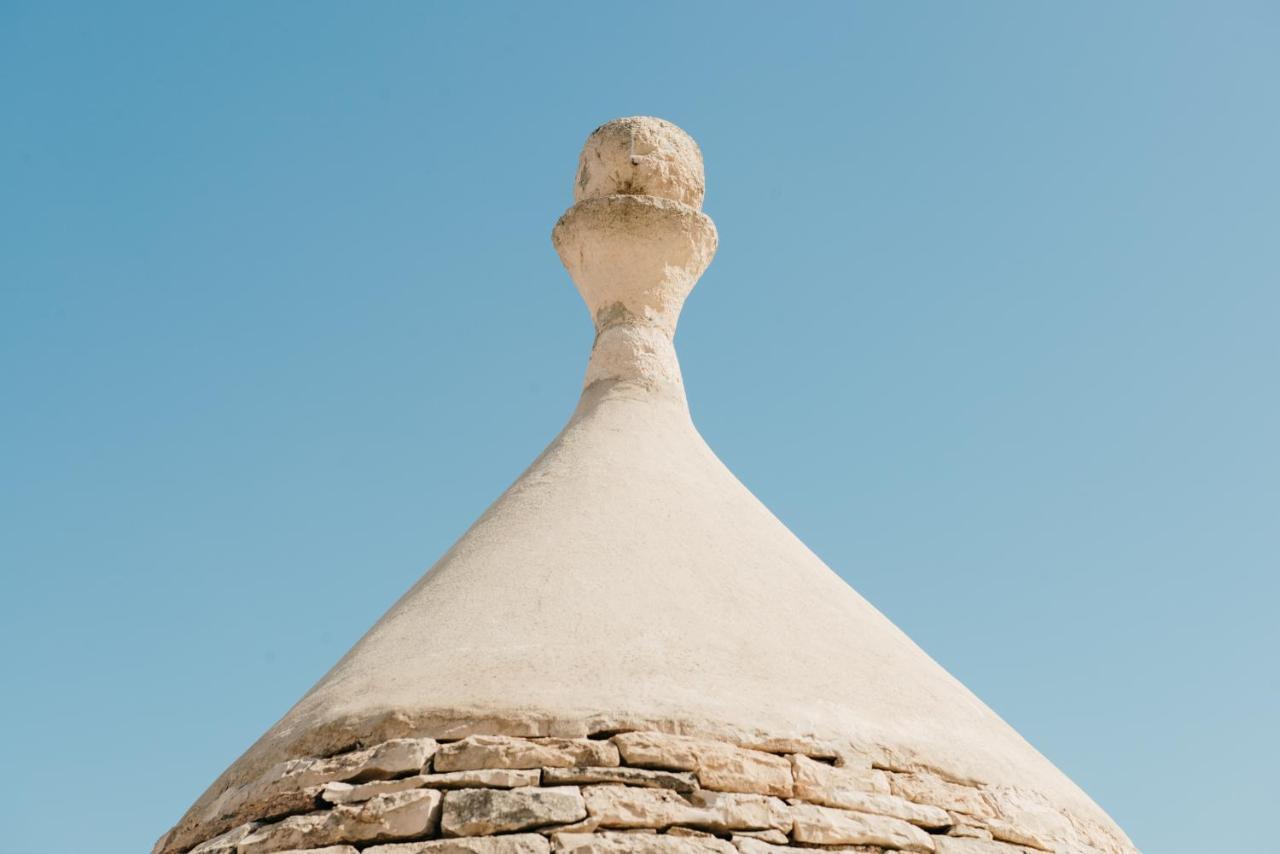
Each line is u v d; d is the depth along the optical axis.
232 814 9.14
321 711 9.29
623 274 11.88
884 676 9.64
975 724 9.76
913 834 8.69
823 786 8.66
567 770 8.44
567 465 10.90
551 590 9.66
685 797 8.41
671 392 11.61
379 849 8.30
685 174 12.19
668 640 9.27
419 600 10.08
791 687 9.16
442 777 8.50
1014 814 9.17
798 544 11.03
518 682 8.90
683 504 10.59
